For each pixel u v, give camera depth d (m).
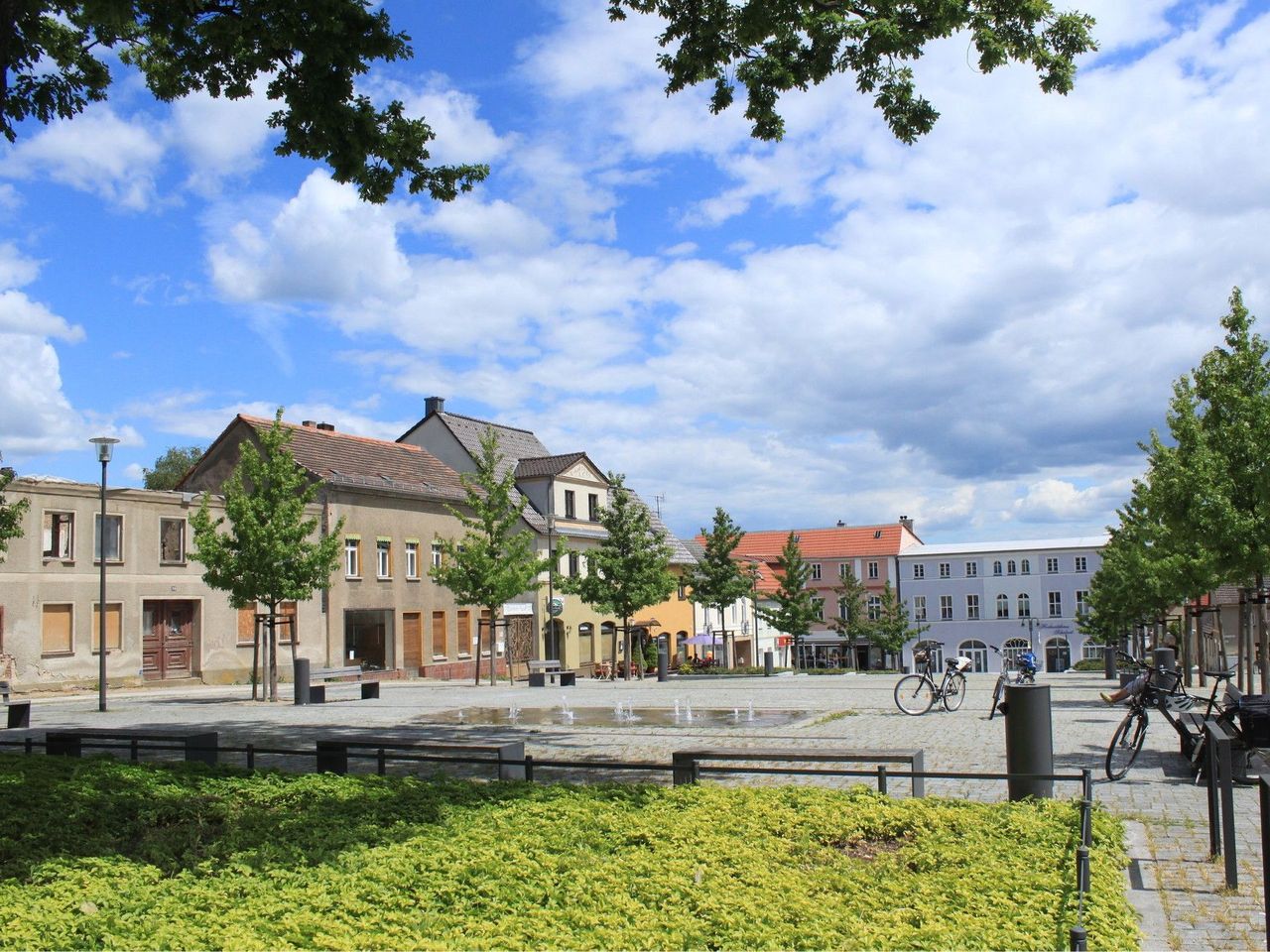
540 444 64.88
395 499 47.03
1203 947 6.42
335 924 5.96
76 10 12.53
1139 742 12.84
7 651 32.19
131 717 23.75
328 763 11.91
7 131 11.62
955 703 22.69
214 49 12.94
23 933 5.78
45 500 33.66
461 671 49.50
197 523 30.50
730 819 8.83
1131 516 42.00
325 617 42.78
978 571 97.44
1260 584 20.97
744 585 58.69
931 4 12.27
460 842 8.02
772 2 12.52
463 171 14.50
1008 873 7.23
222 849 7.88
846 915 6.32
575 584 45.59
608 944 5.75
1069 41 12.63
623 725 19.73
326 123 13.06
